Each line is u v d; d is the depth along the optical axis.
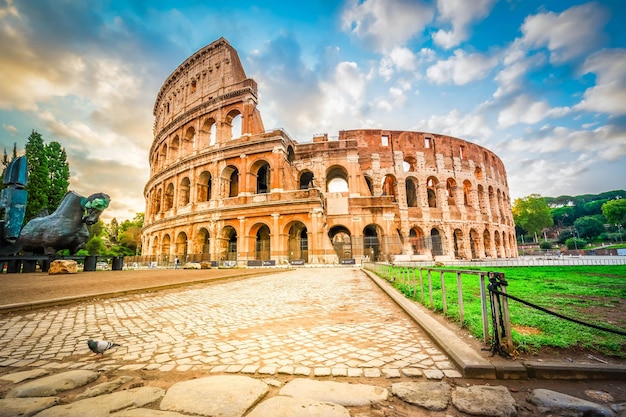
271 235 35.81
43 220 23.39
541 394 3.29
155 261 44.72
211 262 36.34
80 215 24.39
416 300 8.86
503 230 58.28
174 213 44.62
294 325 6.80
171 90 53.94
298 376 4.00
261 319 7.47
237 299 10.74
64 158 52.59
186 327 6.73
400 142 50.94
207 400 3.25
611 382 3.65
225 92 43.31
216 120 42.69
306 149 45.38
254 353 4.91
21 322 7.28
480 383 3.67
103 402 3.24
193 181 42.78
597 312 6.85
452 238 48.78
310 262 33.97
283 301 10.20
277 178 37.00
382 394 3.43
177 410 3.07
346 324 6.79
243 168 38.84
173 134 49.12
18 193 24.28
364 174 48.94
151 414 2.99
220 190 40.00
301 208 35.28
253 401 3.25
